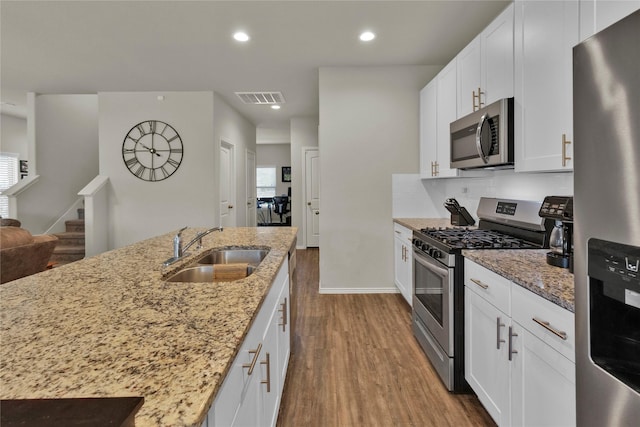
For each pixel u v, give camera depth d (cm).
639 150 75
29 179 520
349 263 402
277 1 259
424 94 371
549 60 170
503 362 157
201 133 498
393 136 395
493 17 284
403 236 357
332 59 371
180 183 504
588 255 90
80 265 167
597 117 86
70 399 50
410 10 272
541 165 177
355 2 261
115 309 105
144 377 67
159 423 55
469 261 194
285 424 182
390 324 312
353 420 184
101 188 492
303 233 720
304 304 367
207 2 260
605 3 137
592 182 88
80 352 77
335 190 399
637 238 76
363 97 393
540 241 208
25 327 91
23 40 327
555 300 118
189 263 181
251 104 571
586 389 93
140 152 503
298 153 698
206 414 62
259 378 120
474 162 240
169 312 102
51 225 557
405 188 397
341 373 230
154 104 499
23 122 721
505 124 203
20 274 262
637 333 84
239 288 126
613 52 81
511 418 150
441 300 215
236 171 617
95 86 472
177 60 375
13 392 61
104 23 294
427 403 198
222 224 555
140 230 508
